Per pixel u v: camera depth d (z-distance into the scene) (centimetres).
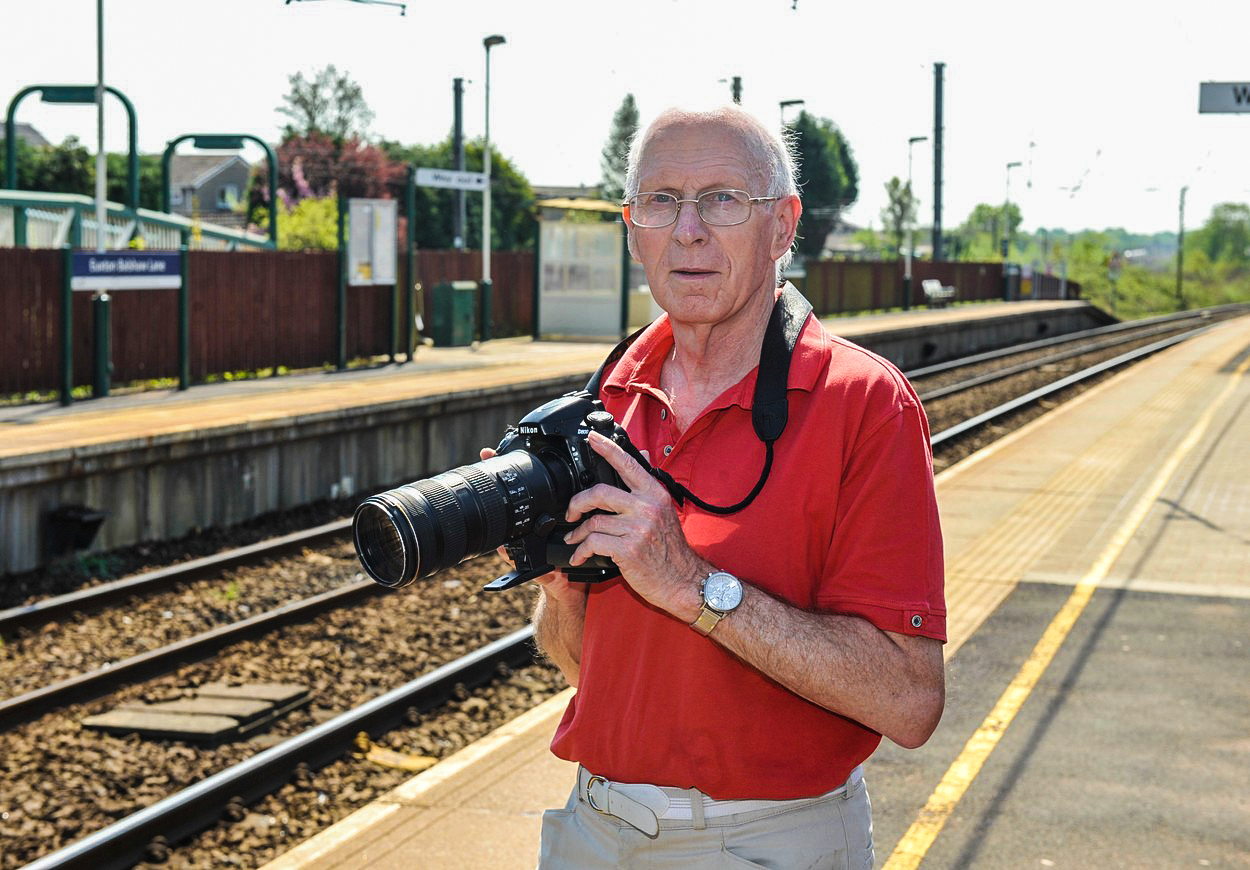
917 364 3041
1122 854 406
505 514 183
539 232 2455
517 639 712
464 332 2244
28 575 919
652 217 201
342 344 1806
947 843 414
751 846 197
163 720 608
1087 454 1321
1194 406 1802
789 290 207
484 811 419
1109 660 607
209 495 1095
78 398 1375
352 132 7575
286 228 4572
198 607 848
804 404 195
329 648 743
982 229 11206
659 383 219
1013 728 517
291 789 529
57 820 512
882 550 188
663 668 199
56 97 1530
